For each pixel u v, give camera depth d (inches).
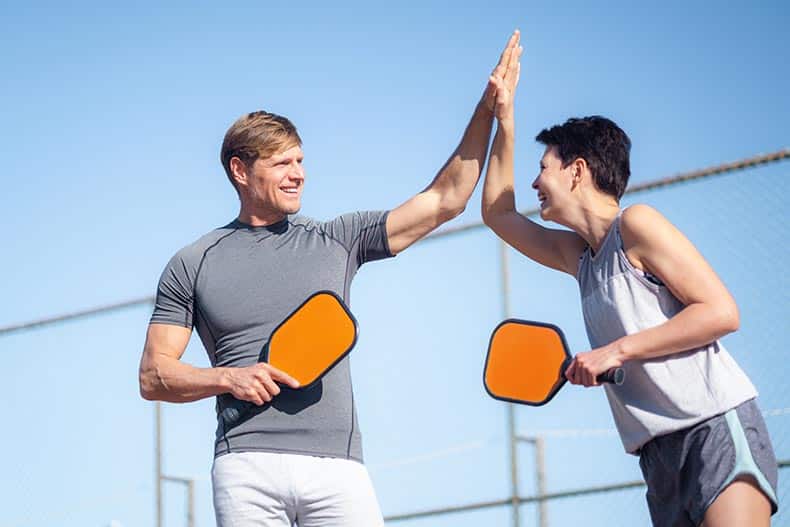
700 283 137.2
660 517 142.9
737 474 135.3
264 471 150.9
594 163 148.0
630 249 141.5
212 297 158.1
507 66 161.9
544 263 159.8
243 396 148.8
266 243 160.6
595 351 137.3
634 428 141.6
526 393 143.3
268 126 161.0
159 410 297.6
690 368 138.3
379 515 154.8
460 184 161.5
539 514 243.8
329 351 148.5
